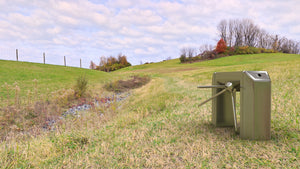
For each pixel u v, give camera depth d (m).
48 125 6.31
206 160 2.46
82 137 3.71
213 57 76.31
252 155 2.49
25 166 2.62
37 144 3.46
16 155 2.94
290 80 8.85
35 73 21.14
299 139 2.82
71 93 11.16
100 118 5.88
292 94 6.04
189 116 4.96
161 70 49.94
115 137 3.66
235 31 93.44
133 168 2.39
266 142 2.83
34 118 6.94
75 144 3.38
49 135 4.41
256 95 2.89
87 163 2.59
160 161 2.48
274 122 3.74
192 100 7.40
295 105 4.78
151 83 20.19
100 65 88.38
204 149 2.76
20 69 22.28
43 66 28.41
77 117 6.61
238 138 3.12
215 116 3.93
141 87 18.22
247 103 2.99
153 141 3.29
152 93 11.33
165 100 7.93
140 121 5.03
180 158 2.59
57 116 7.36
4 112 6.91
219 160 2.45
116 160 2.64
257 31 90.75
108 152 2.94
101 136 3.83
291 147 2.60
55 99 9.54
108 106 7.88
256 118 2.92
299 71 11.29
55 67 29.72
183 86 13.66
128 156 2.73
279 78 9.94
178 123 4.35
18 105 7.64
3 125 5.97
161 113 5.77
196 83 15.10
